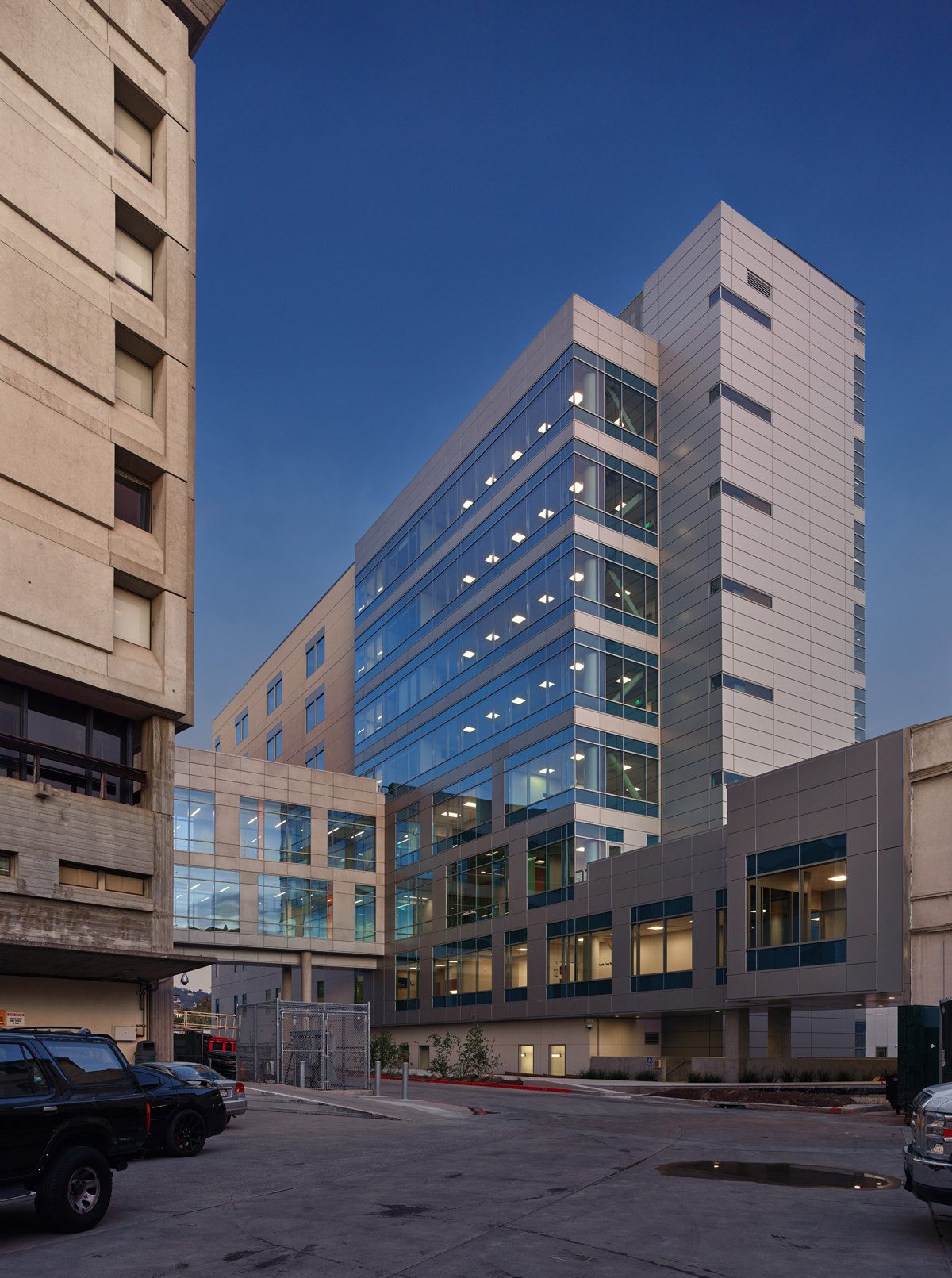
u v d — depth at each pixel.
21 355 22.83
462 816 56.84
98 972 22.72
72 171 24.81
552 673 49.78
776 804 35.28
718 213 53.12
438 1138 18.16
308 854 61.41
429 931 58.81
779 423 53.16
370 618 72.12
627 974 43.50
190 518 26.92
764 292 54.41
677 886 41.53
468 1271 8.34
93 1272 8.25
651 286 57.53
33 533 22.44
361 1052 31.62
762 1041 46.94
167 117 28.27
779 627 50.38
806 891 33.44
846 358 58.44
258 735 93.19
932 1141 9.38
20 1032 10.37
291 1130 19.00
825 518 54.34
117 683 23.91
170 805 25.12
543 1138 18.36
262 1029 33.19
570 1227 10.02
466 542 60.00
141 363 26.98
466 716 57.62
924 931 28.61
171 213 27.92
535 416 54.28
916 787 29.62
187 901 56.06
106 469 24.52
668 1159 15.40
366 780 65.62
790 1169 14.45
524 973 50.12
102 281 25.28
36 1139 9.70
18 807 21.50
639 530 52.28
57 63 24.84
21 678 22.52
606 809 47.84
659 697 51.03
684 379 53.41
